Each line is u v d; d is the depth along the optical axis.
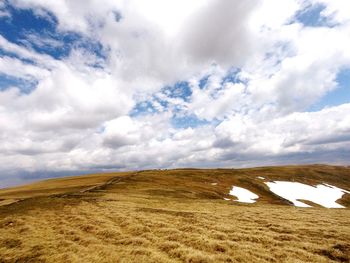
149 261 17.97
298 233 25.48
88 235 25.11
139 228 26.09
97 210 35.47
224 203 50.62
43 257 19.80
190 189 79.38
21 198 54.34
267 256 18.77
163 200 49.38
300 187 117.94
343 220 33.09
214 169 163.88
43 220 31.58
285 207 49.22
